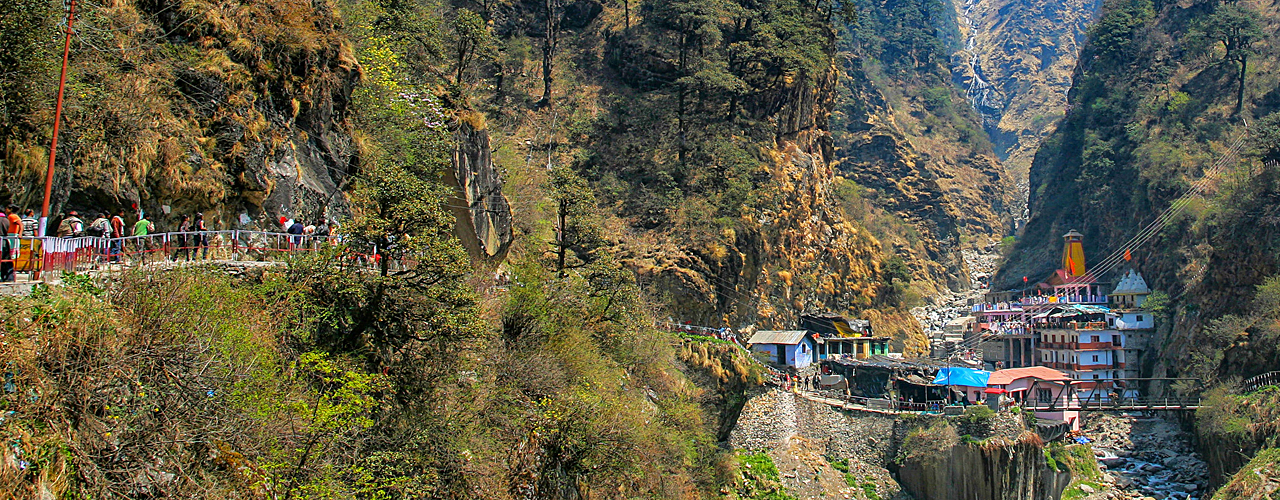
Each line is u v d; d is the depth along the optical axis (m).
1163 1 125.31
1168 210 94.31
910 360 76.06
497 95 77.62
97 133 23.12
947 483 57.53
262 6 29.81
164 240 23.31
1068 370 84.88
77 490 15.20
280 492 18.08
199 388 17.72
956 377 66.38
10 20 20.89
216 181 26.02
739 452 58.16
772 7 83.38
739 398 57.97
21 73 21.14
